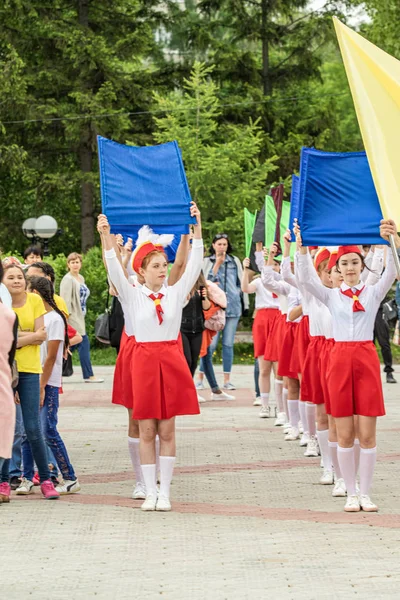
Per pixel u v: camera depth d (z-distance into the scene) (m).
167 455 9.61
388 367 21.81
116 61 42.16
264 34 44.03
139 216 9.88
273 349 15.59
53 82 40.97
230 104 43.53
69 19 41.16
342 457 9.51
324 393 10.04
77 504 9.80
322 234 9.63
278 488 10.58
